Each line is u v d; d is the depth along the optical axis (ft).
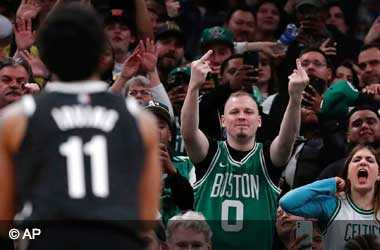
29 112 24.41
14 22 56.75
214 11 73.61
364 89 52.60
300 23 66.03
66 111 24.52
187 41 70.38
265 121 51.03
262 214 43.42
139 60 49.65
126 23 56.80
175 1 68.74
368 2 77.56
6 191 24.29
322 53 57.06
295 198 41.88
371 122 48.78
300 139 50.19
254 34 67.77
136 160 24.47
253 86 56.08
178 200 42.91
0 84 44.09
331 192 42.19
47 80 49.93
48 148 24.22
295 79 43.27
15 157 24.25
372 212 42.11
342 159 46.14
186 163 46.65
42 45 25.03
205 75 43.27
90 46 24.93
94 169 24.16
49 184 24.04
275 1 69.10
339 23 72.18
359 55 59.41
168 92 54.34
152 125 24.86
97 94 24.82
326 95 51.55
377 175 42.19
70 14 25.03
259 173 43.80
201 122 49.98
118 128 24.56
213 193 43.62
